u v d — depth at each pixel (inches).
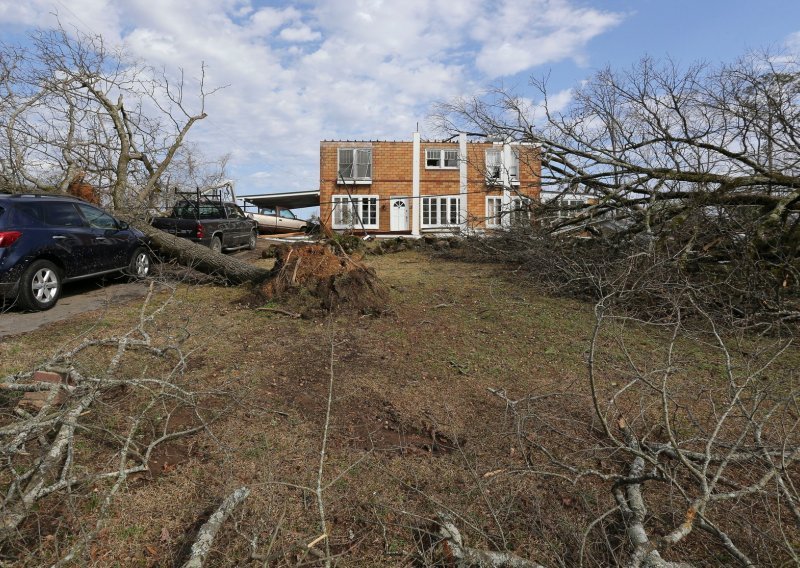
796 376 186.4
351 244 534.0
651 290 246.8
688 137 356.8
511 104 446.6
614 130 405.1
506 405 165.9
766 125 328.5
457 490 120.7
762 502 113.7
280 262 293.7
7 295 261.4
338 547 102.2
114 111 512.4
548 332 245.8
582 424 151.9
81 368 160.1
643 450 132.9
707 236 297.6
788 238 289.7
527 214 455.5
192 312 260.1
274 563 96.3
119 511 109.7
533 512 112.3
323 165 962.1
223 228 538.0
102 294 321.1
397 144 963.3
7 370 176.4
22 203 282.5
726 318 233.8
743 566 89.6
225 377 179.0
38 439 127.0
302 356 204.4
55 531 102.2
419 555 98.7
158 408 152.5
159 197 559.5
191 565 89.9
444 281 366.9
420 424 153.9
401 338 232.2
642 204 389.7
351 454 134.5
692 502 97.8
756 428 115.7
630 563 88.7
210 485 119.0
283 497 115.3
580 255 348.5
